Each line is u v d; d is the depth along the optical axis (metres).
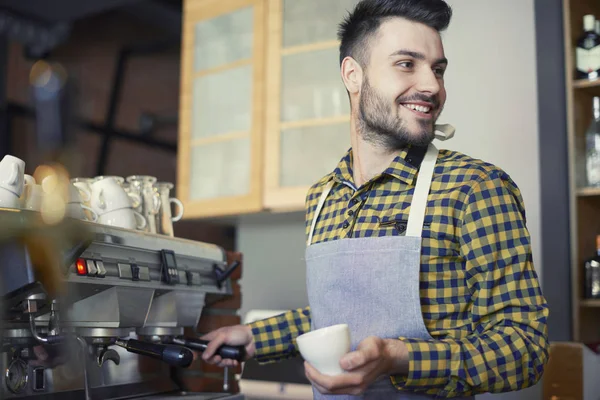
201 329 1.45
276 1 2.85
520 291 1.08
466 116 2.47
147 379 1.33
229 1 2.98
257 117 2.83
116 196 1.23
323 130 2.70
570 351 2.05
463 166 1.14
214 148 2.99
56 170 1.06
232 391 1.50
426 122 1.16
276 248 3.03
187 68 3.10
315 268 1.18
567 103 2.23
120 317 1.13
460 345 1.04
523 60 2.38
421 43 1.16
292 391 2.24
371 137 1.21
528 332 1.06
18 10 3.60
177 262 1.27
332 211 1.28
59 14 3.65
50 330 1.04
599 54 2.23
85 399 1.13
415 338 1.08
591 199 2.26
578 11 2.30
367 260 1.12
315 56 2.75
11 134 4.35
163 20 4.73
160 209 1.37
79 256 1.01
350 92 1.28
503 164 2.39
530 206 2.33
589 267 2.17
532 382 1.06
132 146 5.12
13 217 0.90
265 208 2.77
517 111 2.38
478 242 1.09
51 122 0.88
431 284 1.11
